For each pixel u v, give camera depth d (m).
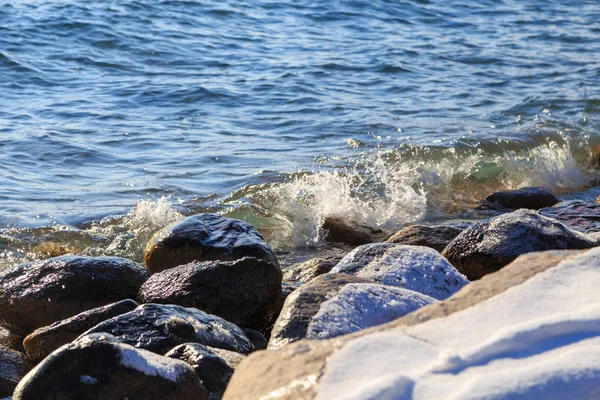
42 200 15.99
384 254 9.90
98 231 14.75
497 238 11.48
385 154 19.77
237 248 11.99
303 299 7.45
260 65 29.25
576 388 4.02
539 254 5.59
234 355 8.01
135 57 29.69
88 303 10.69
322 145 20.47
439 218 16.58
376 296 7.67
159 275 10.75
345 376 4.22
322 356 4.46
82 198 16.25
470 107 24.91
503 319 4.68
